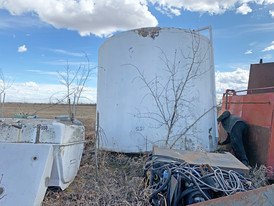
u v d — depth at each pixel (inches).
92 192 122.1
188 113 193.9
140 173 150.1
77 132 137.8
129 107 198.4
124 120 200.1
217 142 219.6
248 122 185.9
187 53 197.9
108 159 191.5
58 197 114.3
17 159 103.2
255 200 76.2
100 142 216.8
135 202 106.0
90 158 191.8
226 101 233.0
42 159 103.7
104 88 220.4
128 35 200.8
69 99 211.2
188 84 196.1
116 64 207.6
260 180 140.9
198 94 201.2
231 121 188.4
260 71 230.7
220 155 131.1
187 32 199.2
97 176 143.6
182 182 92.7
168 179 88.9
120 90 203.8
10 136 109.7
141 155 190.9
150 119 191.9
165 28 194.4
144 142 191.8
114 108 207.0
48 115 525.0
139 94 195.6
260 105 171.5
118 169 167.9
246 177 103.8
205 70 213.6
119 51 205.8
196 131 196.2
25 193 94.6
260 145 165.6
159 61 193.6
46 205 103.6
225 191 80.9
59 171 113.4
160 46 193.8
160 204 86.8
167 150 137.5
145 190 99.8
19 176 98.7
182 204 86.0
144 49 195.6
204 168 102.0
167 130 190.7
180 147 189.8
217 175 93.4
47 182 105.0
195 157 122.8
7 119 131.3
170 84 192.7
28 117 153.9
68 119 150.5
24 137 110.1
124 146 198.4
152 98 192.7
